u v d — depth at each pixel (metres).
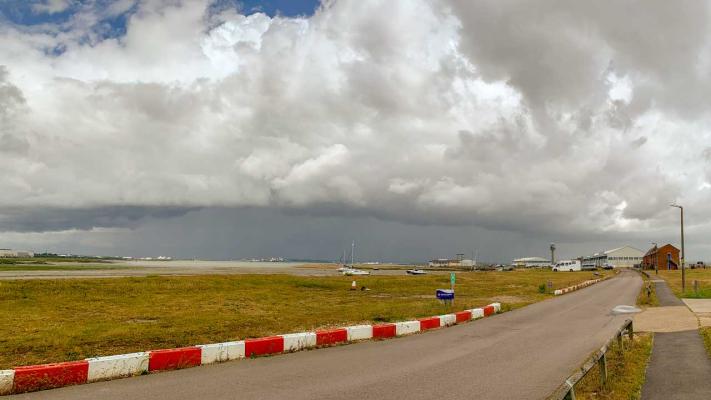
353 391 8.32
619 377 9.60
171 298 30.39
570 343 14.36
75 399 7.62
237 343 11.58
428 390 8.46
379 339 15.20
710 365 10.84
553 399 5.09
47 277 56.56
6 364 10.45
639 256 159.62
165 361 10.13
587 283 53.22
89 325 17.61
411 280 62.72
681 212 42.69
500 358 11.77
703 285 49.31
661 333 16.48
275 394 8.04
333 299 33.00
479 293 40.66
